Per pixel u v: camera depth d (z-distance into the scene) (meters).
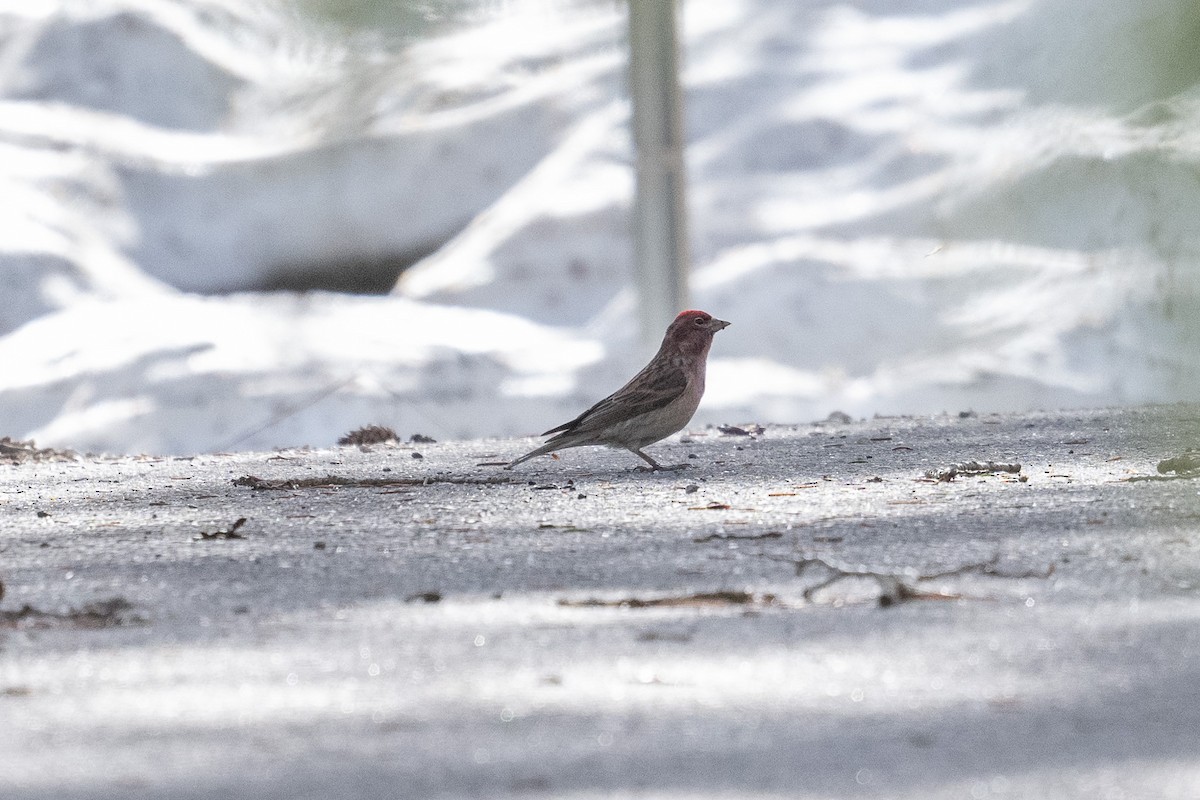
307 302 23.20
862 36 27.83
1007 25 25.64
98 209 24.83
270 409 18.70
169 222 25.03
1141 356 18.98
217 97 27.05
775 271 22.31
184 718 3.63
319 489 8.93
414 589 5.32
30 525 7.62
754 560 5.75
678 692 3.79
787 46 27.89
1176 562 5.46
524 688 3.85
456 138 26.05
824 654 4.16
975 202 22.81
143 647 4.41
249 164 25.67
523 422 19.38
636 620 4.65
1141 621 4.52
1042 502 7.12
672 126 21.17
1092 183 21.36
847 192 24.56
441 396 19.70
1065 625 4.48
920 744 3.36
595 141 25.70
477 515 7.37
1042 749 3.31
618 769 3.20
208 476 10.23
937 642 4.28
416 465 10.62
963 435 11.27
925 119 25.48
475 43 27.86
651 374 9.56
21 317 22.16
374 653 4.26
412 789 3.09
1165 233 18.28
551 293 23.31
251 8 28.12
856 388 19.95
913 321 21.00
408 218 25.31
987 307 21.05
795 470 9.20
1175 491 7.38
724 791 3.06
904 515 6.84
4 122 26.22
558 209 24.42
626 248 23.86
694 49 28.20
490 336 21.94
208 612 4.96
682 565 5.68
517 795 3.05
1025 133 23.30
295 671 4.07
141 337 20.53
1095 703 3.66
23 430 18.72
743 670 3.99
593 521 7.00
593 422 9.57
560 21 28.36
